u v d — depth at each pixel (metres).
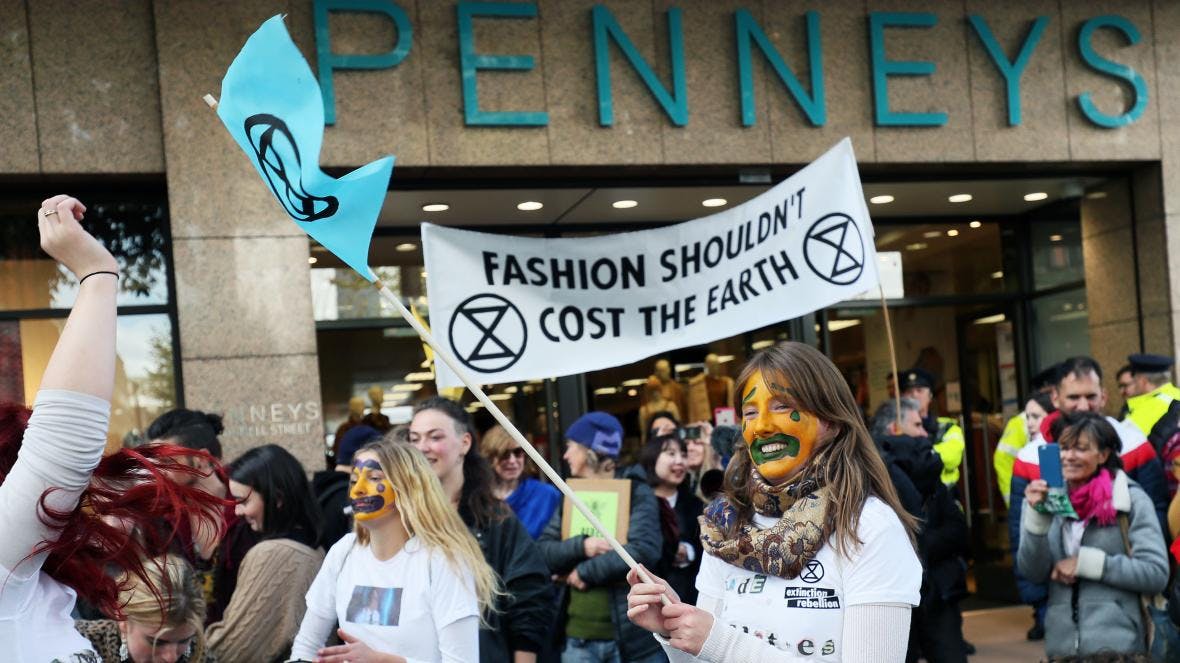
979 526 10.45
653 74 8.16
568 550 5.21
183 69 7.49
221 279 7.52
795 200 5.17
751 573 2.62
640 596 2.49
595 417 5.90
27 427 1.87
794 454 2.61
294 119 2.58
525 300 5.09
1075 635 4.82
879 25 8.52
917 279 10.38
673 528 5.49
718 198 9.11
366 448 3.71
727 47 8.33
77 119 7.37
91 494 2.00
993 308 10.53
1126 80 9.00
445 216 9.19
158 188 7.84
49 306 7.68
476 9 7.88
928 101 8.65
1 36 7.28
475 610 3.63
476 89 7.88
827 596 2.51
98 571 2.01
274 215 7.60
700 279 5.20
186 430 4.63
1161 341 9.20
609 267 5.14
